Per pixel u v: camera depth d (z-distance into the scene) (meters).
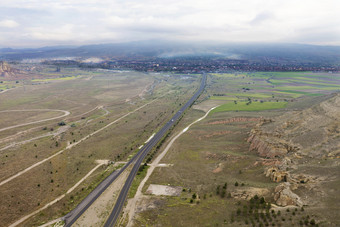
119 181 102.69
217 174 99.12
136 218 77.19
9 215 83.50
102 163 120.81
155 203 84.38
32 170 113.31
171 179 100.31
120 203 87.12
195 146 131.25
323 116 108.44
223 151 119.06
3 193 94.81
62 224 78.12
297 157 90.06
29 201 90.75
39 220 80.75
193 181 96.69
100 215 81.44
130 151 134.00
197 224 68.81
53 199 92.12
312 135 98.56
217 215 71.12
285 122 115.88
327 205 59.88
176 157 121.12
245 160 104.12
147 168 112.69
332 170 73.69
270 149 102.50
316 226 54.00
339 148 84.31
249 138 123.75
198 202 80.75
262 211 66.69
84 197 92.38
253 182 84.69
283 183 74.31
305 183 72.88
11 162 121.12
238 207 72.56
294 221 58.16
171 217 74.81
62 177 107.69
